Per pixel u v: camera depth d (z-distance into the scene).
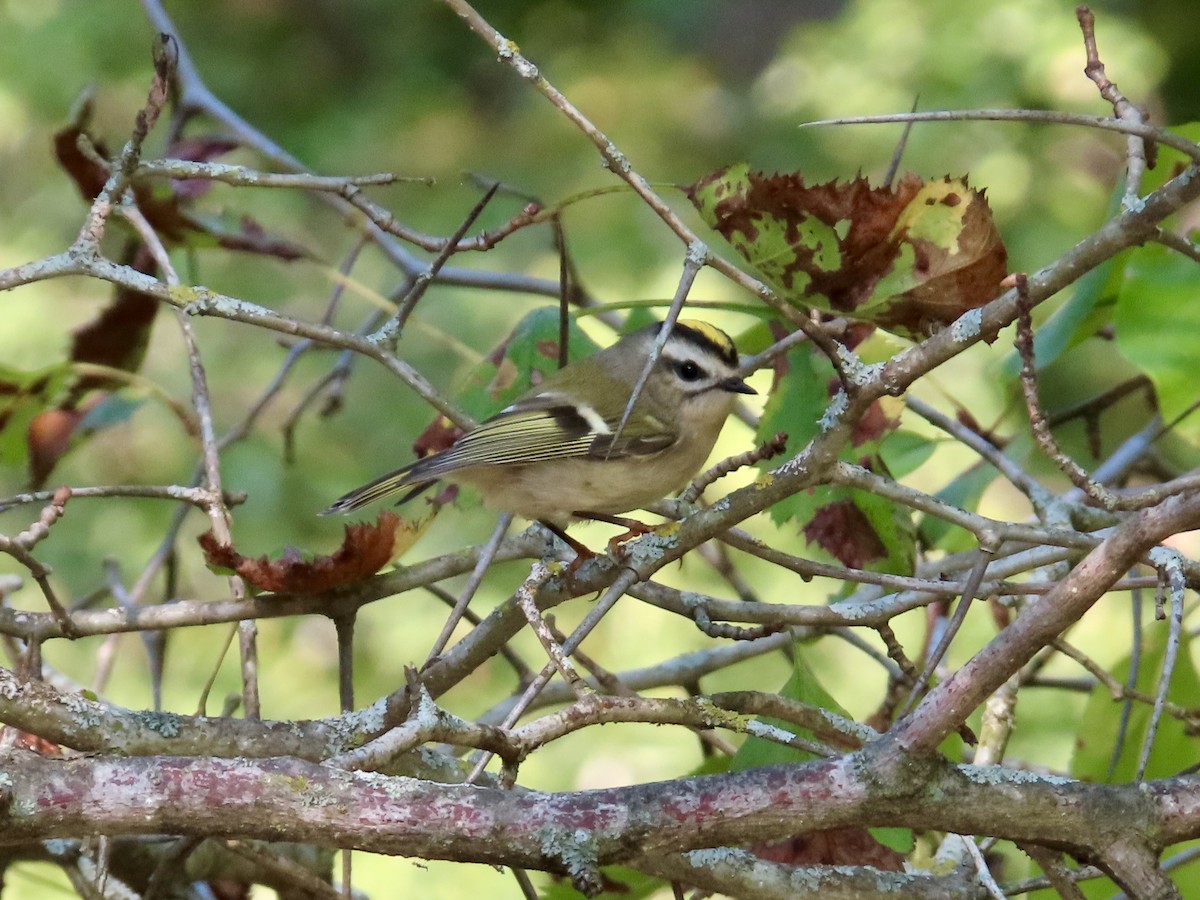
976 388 15.03
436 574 6.89
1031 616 4.52
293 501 16.98
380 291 18.77
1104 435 16.98
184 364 18.16
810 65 19.50
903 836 6.01
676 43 21.38
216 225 8.91
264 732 5.62
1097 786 4.79
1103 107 17.88
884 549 7.57
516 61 4.98
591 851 4.52
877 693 15.38
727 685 15.48
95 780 4.43
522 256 18.81
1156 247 7.11
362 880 12.93
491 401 8.19
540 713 10.32
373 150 20.16
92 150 7.19
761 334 9.16
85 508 16.70
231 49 20.64
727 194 5.88
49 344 17.11
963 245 5.79
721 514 5.76
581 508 7.89
